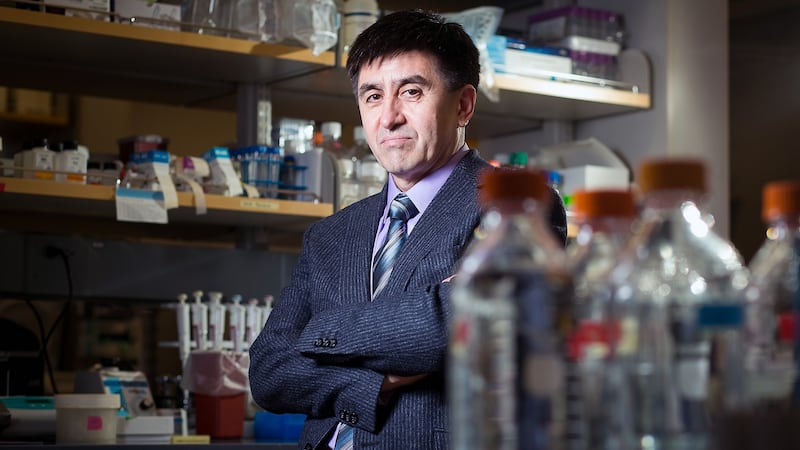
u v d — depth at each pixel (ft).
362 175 10.79
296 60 10.21
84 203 9.86
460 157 6.70
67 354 10.89
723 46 12.64
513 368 2.90
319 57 10.29
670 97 12.34
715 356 2.99
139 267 10.86
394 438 6.02
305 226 11.43
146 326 11.32
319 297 6.64
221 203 9.91
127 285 10.79
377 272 6.47
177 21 9.78
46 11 9.34
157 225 11.50
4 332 10.00
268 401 6.62
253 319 10.24
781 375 2.98
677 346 2.99
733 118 12.85
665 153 12.30
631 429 2.93
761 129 12.93
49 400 9.42
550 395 2.87
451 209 6.40
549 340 2.89
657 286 3.05
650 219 3.13
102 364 9.95
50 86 11.28
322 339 6.21
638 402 2.95
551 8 13.32
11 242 10.28
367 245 6.61
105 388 9.36
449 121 6.60
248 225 11.61
